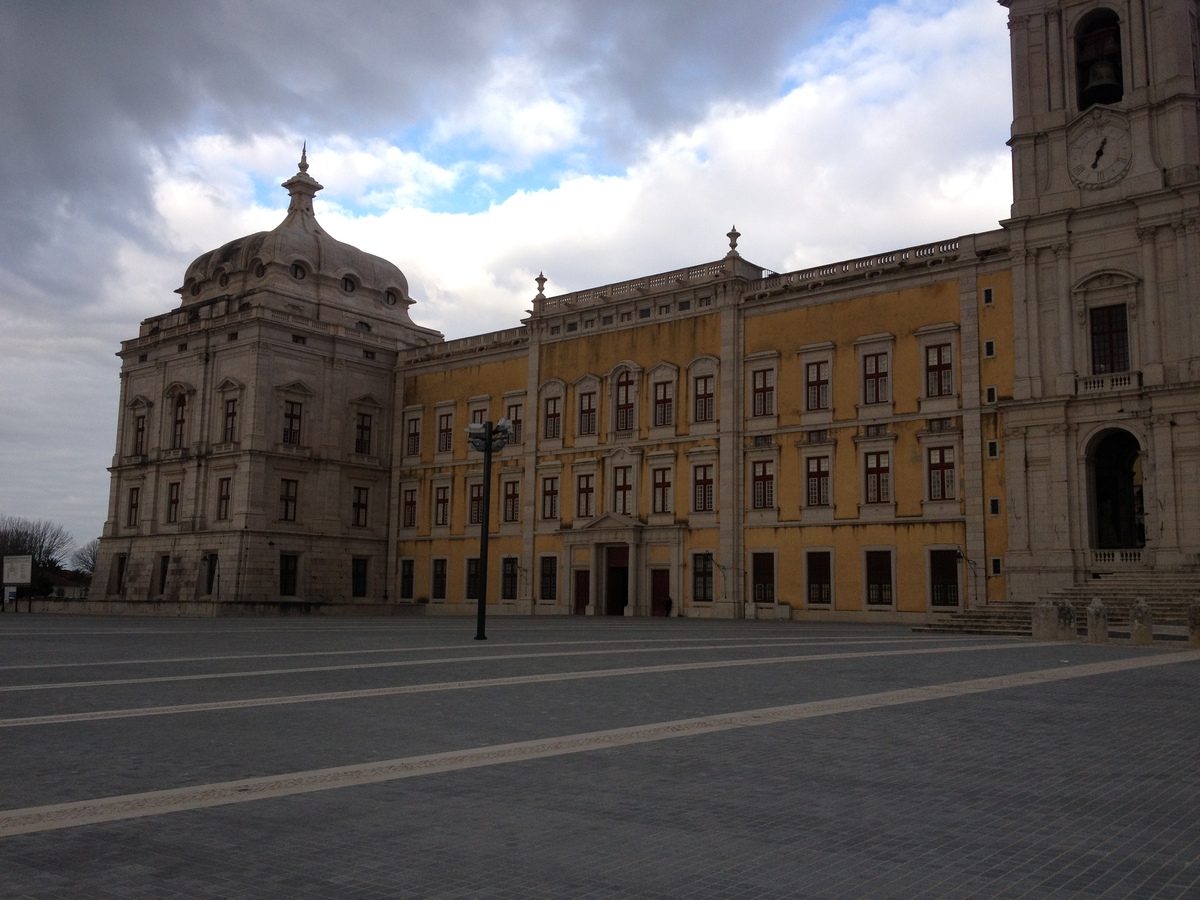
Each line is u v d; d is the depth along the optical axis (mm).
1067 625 32688
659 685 18766
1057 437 48031
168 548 75562
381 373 80062
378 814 9109
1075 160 49188
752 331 60750
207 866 7602
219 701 16453
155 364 80188
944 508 52250
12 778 10578
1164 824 8898
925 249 54469
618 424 66062
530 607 68688
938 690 18047
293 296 77125
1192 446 44281
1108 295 47688
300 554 73312
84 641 32094
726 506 60094
